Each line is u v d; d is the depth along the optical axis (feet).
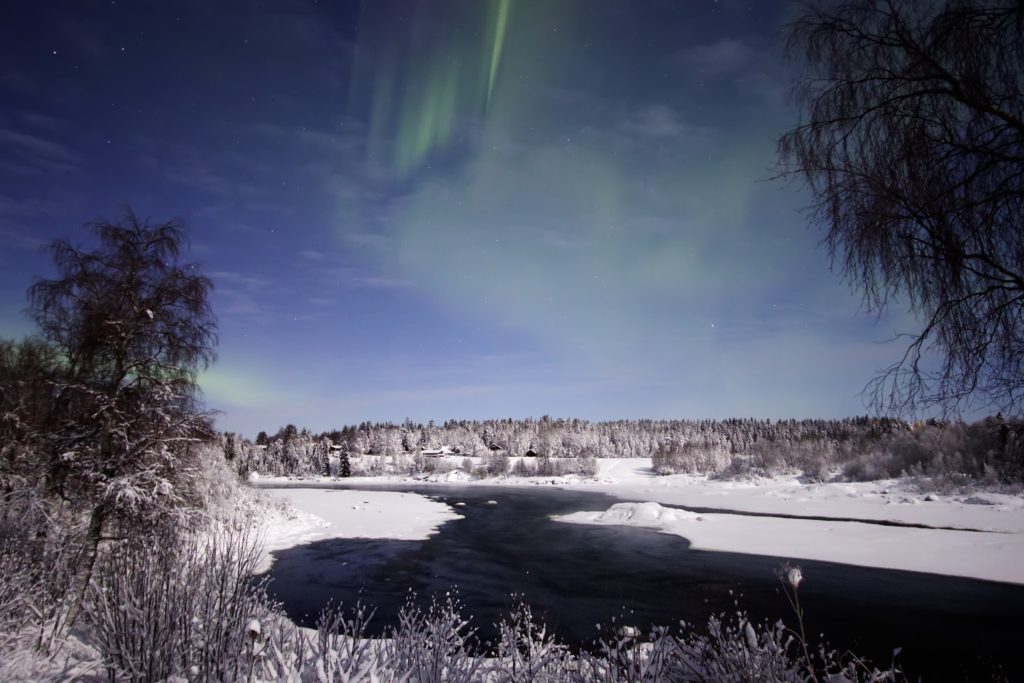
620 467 346.54
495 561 70.23
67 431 32.91
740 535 85.51
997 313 12.39
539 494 209.87
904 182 13.09
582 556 73.82
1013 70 11.98
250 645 14.26
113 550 18.72
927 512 92.53
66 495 32.07
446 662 15.12
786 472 192.03
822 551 70.44
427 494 208.54
